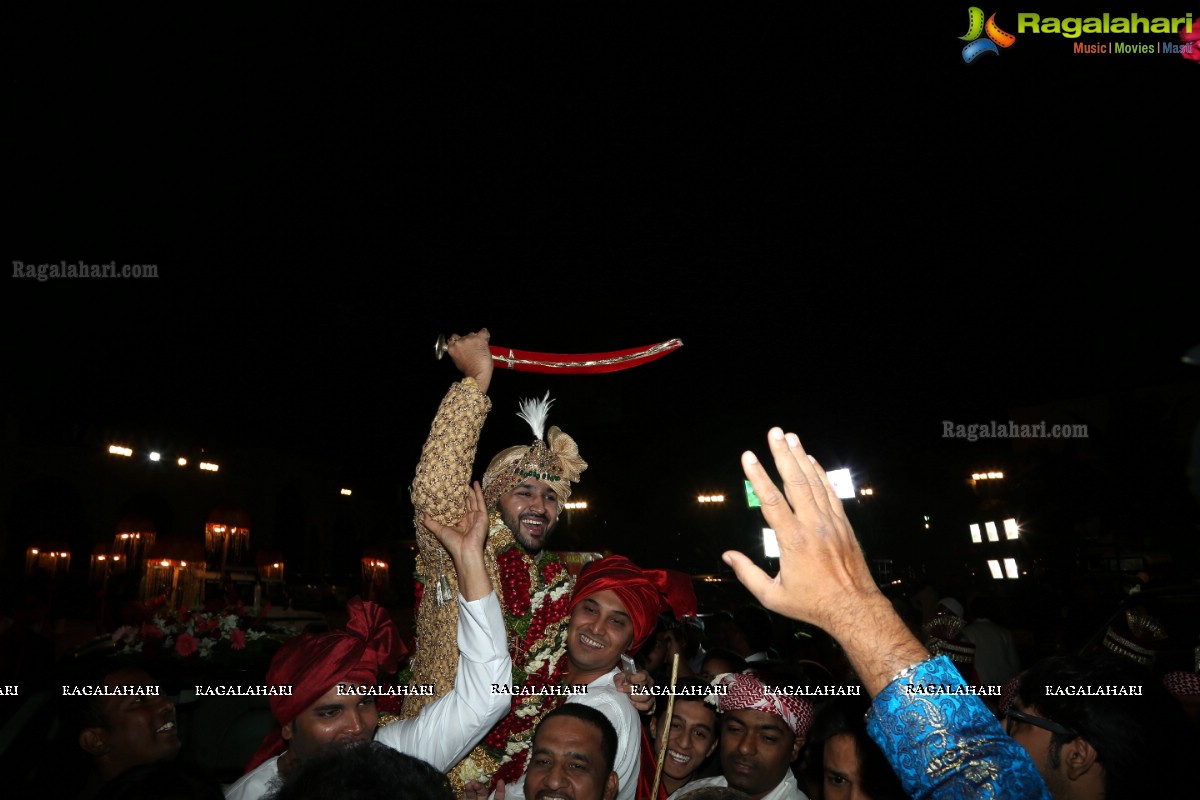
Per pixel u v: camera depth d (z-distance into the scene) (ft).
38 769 11.87
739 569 4.04
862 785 8.28
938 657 3.77
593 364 10.39
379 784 4.73
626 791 9.70
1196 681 8.91
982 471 79.77
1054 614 48.24
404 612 66.95
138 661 14.26
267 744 9.64
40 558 80.43
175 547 59.36
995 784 3.43
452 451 8.67
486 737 10.08
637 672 10.45
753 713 9.98
